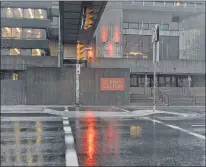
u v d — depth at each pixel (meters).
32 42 45.97
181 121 16.58
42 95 29.30
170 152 8.66
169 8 51.91
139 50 51.22
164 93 33.84
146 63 41.88
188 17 54.34
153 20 53.16
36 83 29.25
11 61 42.34
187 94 36.41
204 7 52.97
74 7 21.56
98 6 21.70
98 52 46.97
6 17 46.12
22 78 43.34
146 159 7.86
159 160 7.77
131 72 41.47
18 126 13.82
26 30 46.44
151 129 13.22
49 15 51.28
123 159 7.84
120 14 48.16
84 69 29.77
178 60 42.97
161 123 15.53
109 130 12.81
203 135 11.62
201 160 7.80
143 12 51.91
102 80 29.86
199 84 45.06
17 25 45.97
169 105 29.70
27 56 42.75
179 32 53.75
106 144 9.72
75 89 29.61
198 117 18.83
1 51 45.34
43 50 46.66
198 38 52.28
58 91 29.45
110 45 47.19
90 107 26.31
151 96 34.22
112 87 29.94
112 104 29.83
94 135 11.45
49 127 13.58
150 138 10.89
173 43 53.59
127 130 12.85
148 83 44.16
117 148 9.14
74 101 29.56
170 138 10.91
